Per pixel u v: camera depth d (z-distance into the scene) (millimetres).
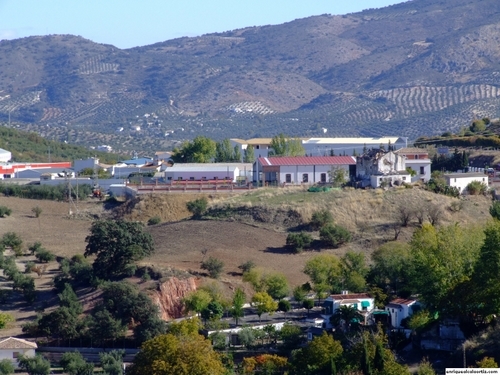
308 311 146375
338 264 156750
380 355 105375
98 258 160000
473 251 133875
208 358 111562
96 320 137750
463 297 122312
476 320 124250
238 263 167875
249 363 119875
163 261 165750
